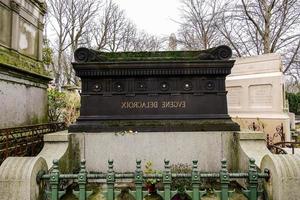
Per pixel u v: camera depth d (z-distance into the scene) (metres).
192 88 6.32
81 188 3.71
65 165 5.46
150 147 6.02
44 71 10.95
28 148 7.35
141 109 6.27
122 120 6.20
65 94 16.92
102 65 6.15
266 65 10.58
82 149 5.99
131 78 6.31
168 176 3.67
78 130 6.03
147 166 5.77
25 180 3.57
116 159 5.98
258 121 10.65
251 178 3.71
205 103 6.29
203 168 5.99
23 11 9.78
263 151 5.45
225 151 6.05
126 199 4.93
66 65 39.66
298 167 3.63
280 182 3.55
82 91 6.29
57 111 15.56
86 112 6.25
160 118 6.21
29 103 9.52
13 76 8.38
